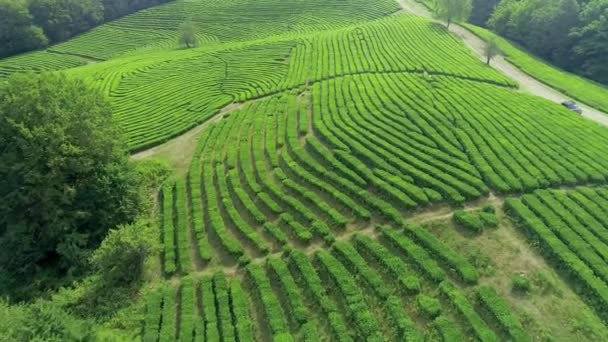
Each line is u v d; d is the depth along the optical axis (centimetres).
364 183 4438
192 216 4428
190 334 3170
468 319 2973
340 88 6950
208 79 8506
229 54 10019
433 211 4000
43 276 4241
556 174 4306
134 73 9612
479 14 13800
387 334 3044
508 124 5347
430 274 3334
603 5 9106
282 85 7450
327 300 3284
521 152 4725
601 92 7225
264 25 13538
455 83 6944
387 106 6066
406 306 3203
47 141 4231
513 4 11300
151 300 3509
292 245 3894
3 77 11812
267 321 3238
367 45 9312
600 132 5188
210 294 3497
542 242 3525
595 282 3119
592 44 9012
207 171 5081
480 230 3700
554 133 5147
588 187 4203
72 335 2672
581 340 2847
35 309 2775
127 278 3784
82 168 4353
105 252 3703
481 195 4106
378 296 3272
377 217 4031
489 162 4559
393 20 11612
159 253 4038
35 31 14162
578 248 3391
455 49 8869
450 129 5269
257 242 3916
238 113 6519
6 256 4259
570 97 6925
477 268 3416
